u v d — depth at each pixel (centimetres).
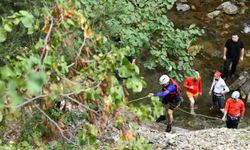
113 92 367
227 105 1501
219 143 1124
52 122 464
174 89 1444
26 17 341
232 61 1877
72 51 538
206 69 1944
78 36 566
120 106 374
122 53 383
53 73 375
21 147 490
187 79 1681
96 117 431
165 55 1003
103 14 873
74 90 385
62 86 377
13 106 287
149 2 1023
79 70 428
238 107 1489
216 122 1644
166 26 1022
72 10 411
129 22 979
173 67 1019
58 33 396
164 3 1034
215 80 1666
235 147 1098
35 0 686
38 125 504
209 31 2136
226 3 2280
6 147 394
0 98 264
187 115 1683
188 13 2255
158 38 1046
